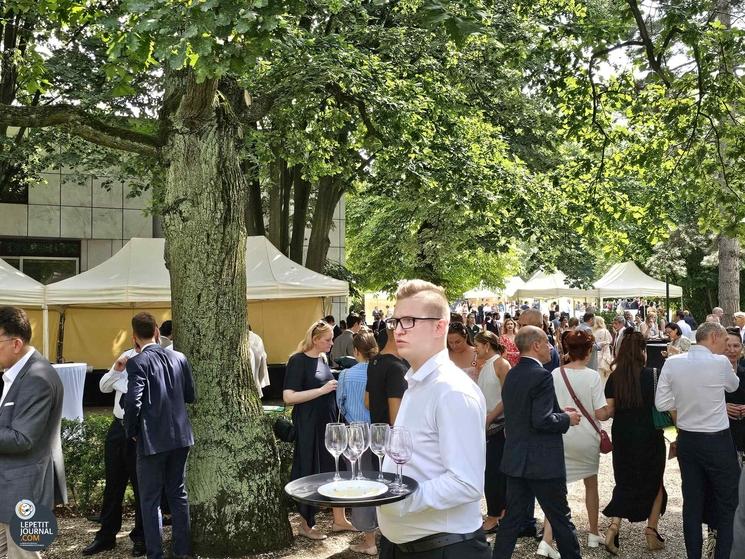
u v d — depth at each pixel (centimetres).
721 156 1037
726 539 527
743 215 1040
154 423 543
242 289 631
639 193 1488
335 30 1222
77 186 2227
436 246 2033
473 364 695
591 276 2289
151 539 545
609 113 1097
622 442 604
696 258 3253
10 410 405
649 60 898
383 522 295
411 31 1189
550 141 1723
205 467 598
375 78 978
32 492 406
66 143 1595
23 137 1617
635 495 597
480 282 3700
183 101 610
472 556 283
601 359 1672
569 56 977
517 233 1602
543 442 502
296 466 645
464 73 1438
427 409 287
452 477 271
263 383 1102
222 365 611
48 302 1416
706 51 914
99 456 743
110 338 1686
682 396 538
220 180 619
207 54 440
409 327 291
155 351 555
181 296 616
